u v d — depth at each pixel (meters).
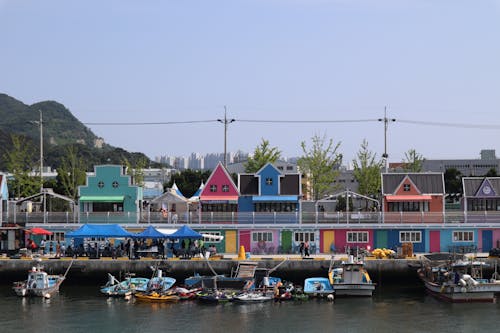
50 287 70.50
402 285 76.94
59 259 77.19
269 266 76.12
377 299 69.06
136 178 145.50
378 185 134.62
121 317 60.75
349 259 72.00
